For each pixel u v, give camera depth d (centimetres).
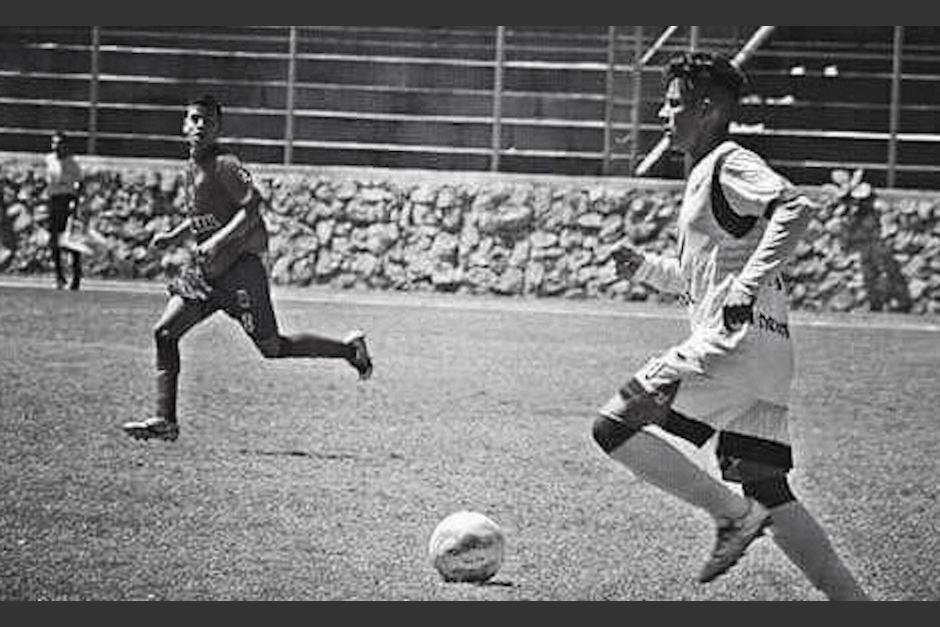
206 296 3066
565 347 5056
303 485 2839
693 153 2027
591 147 7250
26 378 3981
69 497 2680
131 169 7238
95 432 3294
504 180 7069
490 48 7294
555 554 2389
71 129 7419
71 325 5156
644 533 2542
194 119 3086
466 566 2200
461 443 3325
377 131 7312
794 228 1908
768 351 1947
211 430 3353
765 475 1967
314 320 5634
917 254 6938
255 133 7331
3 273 7231
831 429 3706
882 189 7038
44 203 7250
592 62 7312
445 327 5544
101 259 7231
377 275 7094
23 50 7425
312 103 7325
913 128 7131
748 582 2261
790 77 7275
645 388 1967
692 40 7238
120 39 7388
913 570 2370
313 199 7138
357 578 2220
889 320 6594
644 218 7012
